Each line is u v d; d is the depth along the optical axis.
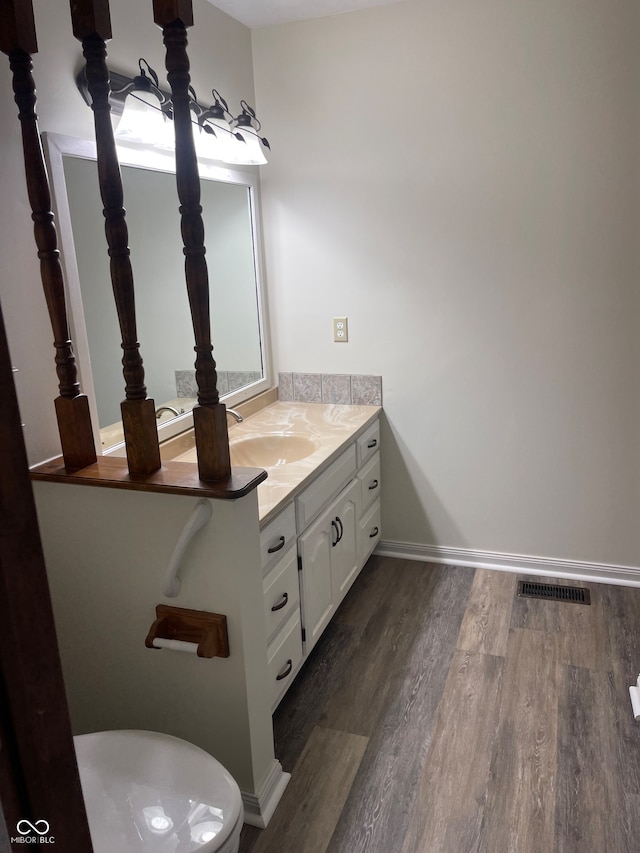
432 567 3.11
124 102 1.95
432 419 2.99
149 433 1.64
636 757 1.93
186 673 1.73
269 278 3.07
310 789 1.88
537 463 2.89
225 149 2.42
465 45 2.56
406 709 2.17
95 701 1.86
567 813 1.75
